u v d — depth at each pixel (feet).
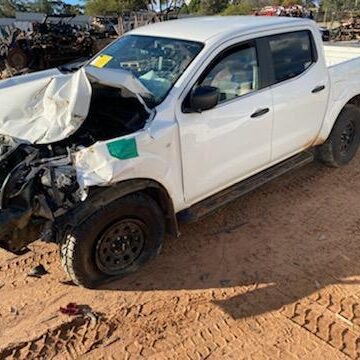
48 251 13.19
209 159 12.55
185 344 9.86
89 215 10.41
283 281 11.73
